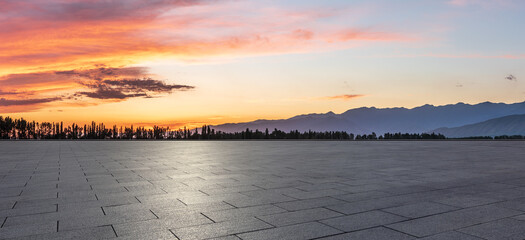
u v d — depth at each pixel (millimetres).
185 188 9742
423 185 10164
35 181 10992
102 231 5805
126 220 6461
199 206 7570
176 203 7871
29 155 21234
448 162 16516
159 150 25953
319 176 11977
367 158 18703
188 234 5641
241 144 35375
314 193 9000
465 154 21297
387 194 8859
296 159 18250
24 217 6672
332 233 5672
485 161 16953
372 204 7734
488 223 6242
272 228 5953
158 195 8773
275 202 7949
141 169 14039
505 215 6793
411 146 30141
